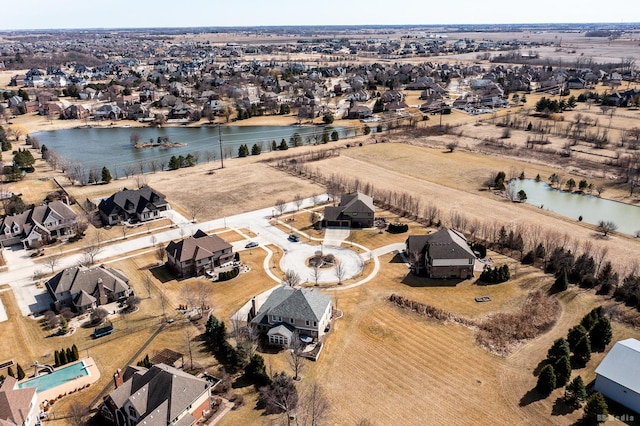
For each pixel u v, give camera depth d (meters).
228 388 60.75
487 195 130.00
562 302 80.06
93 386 61.84
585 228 108.25
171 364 64.75
